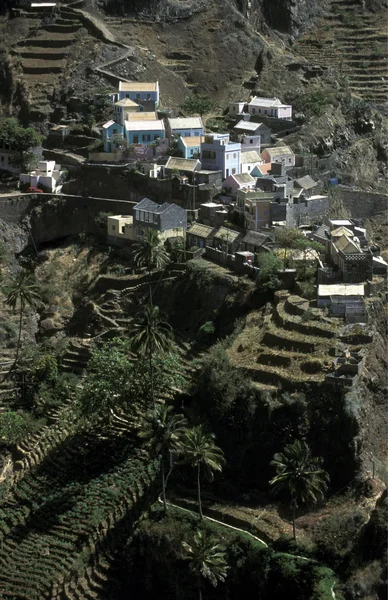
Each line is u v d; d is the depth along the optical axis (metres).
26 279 170.62
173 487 135.25
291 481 118.62
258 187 187.38
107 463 142.62
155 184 196.12
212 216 183.38
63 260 191.75
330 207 189.50
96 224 195.00
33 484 144.25
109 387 144.88
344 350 138.12
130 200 199.62
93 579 127.25
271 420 132.50
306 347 140.75
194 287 168.50
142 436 129.50
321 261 162.50
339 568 117.50
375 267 157.38
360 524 119.75
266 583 117.94
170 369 147.88
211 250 174.88
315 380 132.88
